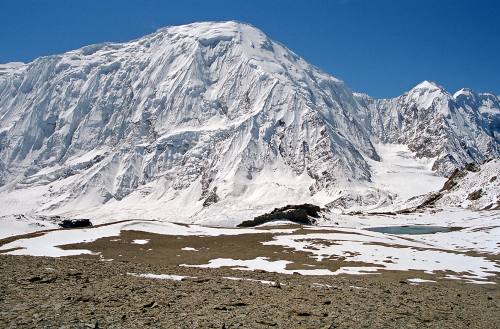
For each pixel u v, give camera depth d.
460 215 189.25
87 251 75.50
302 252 76.88
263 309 24.42
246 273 46.22
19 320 18.56
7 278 27.81
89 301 23.00
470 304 34.84
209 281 34.19
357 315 25.11
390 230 152.88
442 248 93.25
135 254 74.31
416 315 27.23
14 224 131.62
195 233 97.94
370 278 54.66
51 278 28.53
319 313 24.47
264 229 107.12
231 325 20.39
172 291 27.69
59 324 18.25
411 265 67.50
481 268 67.25
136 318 20.30
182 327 19.38
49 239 84.62
